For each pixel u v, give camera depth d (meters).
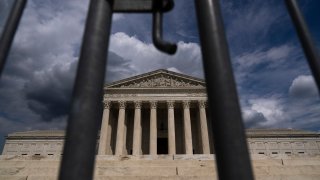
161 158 32.28
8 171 24.39
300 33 4.86
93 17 4.12
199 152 83.94
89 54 3.83
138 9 4.42
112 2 4.41
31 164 27.86
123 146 80.38
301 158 29.34
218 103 3.48
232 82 3.62
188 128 80.31
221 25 3.99
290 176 21.95
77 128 3.38
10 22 4.41
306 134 115.31
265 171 24.28
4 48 4.19
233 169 3.13
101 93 3.81
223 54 3.75
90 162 3.32
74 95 3.63
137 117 81.62
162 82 87.88
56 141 115.69
